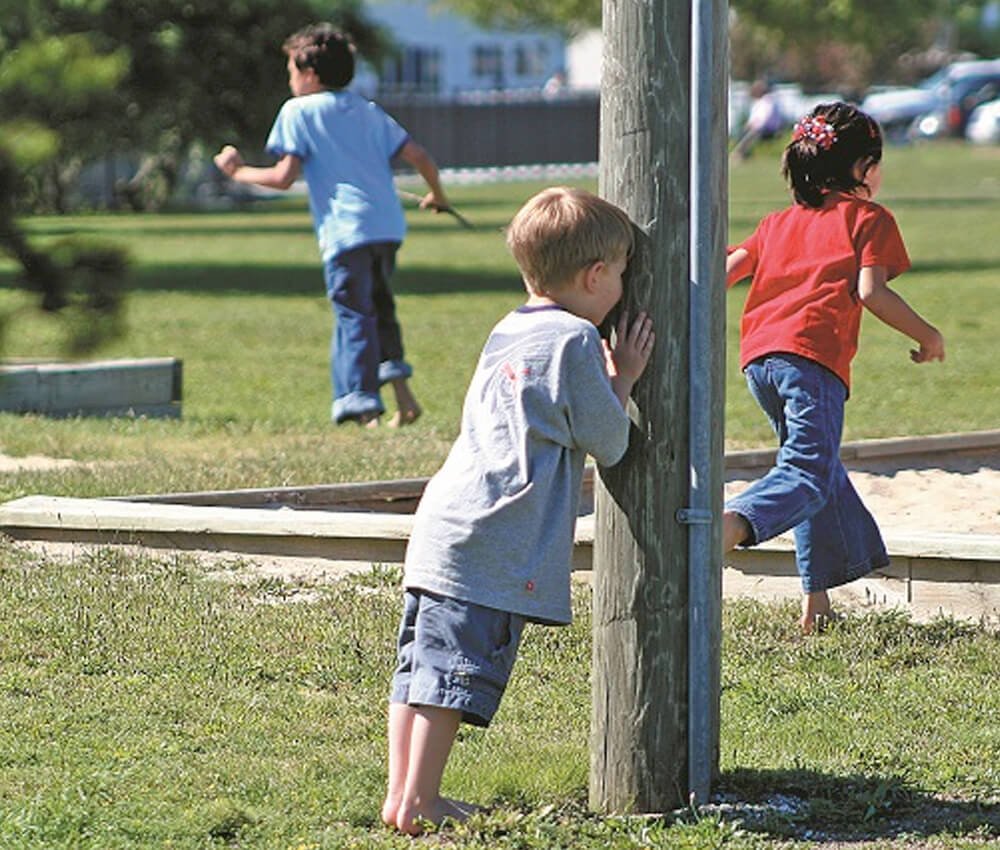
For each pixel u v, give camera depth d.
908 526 27.70
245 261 88.88
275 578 24.14
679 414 15.66
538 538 15.20
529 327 15.36
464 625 15.11
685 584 15.82
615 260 15.43
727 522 18.81
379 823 15.79
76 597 22.95
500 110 182.12
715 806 16.12
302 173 38.84
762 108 178.50
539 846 15.11
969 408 42.09
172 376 41.19
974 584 22.75
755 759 17.39
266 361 52.00
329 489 28.75
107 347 19.66
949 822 15.86
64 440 34.69
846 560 21.53
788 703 19.30
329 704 19.22
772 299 20.55
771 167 158.88
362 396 38.12
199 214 131.00
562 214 15.32
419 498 29.52
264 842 15.15
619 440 15.27
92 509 25.97
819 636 21.70
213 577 24.23
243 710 18.97
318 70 38.41
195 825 15.40
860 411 41.62
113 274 19.52
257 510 25.69
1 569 24.28
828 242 20.36
